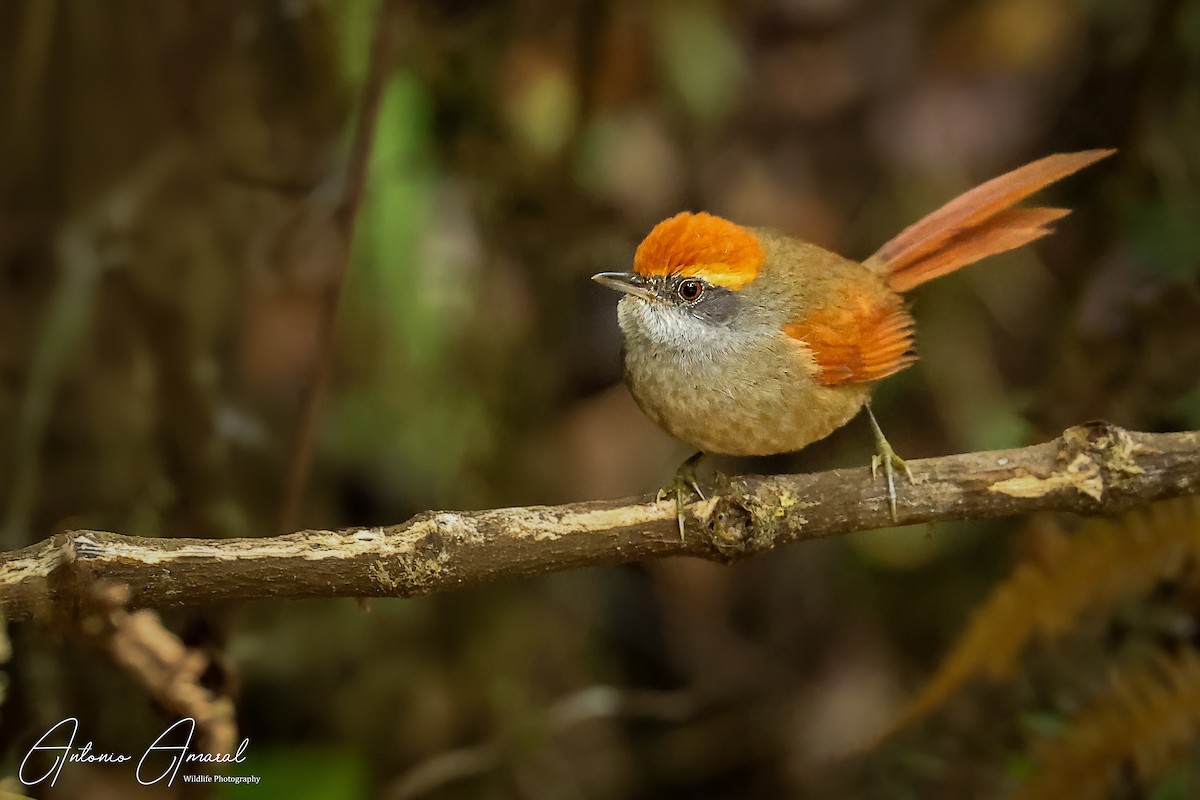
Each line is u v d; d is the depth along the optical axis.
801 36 11.85
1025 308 11.29
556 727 10.42
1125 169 9.73
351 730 10.36
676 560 12.35
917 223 8.73
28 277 8.66
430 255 10.38
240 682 9.41
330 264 9.43
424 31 10.30
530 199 11.06
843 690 11.68
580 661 11.54
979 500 6.22
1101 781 7.02
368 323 10.09
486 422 10.95
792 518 6.25
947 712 8.20
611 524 6.06
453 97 10.79
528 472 11.17
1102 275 9.57
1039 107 11.40
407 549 5.75
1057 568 6.90
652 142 11.65
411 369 10.39
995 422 11.08
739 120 11.81
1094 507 6.17
